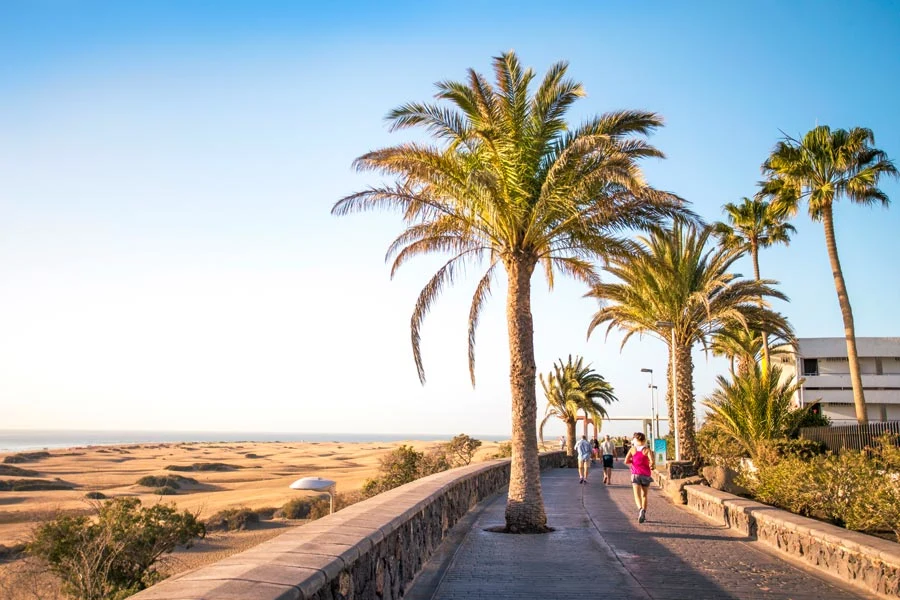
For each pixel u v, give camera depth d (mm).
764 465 16469
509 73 13352
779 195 31125
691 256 24109
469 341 16984
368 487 34500
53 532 19906
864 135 28109
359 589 5430
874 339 50875
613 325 28750
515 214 13602
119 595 18297
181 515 22531
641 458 14234
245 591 3582
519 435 13211
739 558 9945
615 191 14062
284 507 40094
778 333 25234
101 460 101062
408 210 14438
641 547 10930
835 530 9016
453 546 10938
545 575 8656
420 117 13469
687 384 24109
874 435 17516
